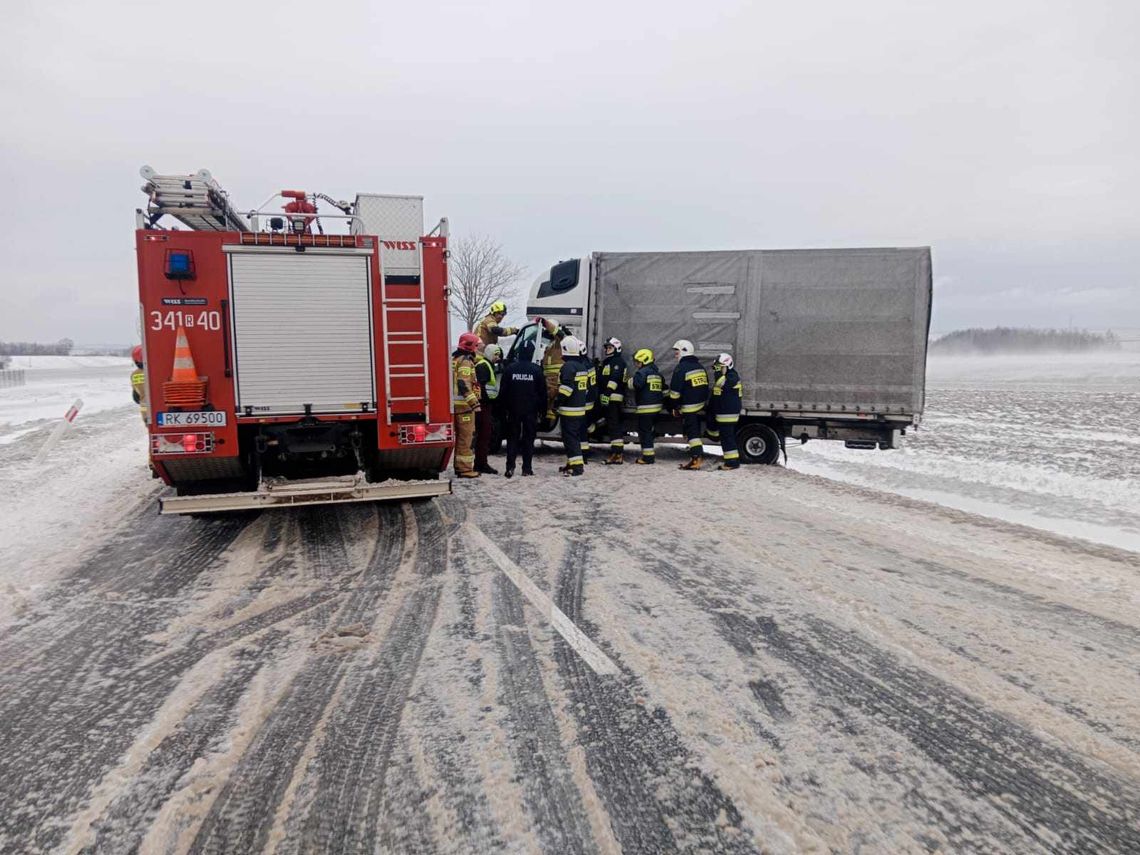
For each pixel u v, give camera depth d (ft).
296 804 9.21
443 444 23.25
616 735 10.80
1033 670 13.02
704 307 39.34
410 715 11.43
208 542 22.50
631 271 40.47
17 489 31.04
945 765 10.03
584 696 12.04
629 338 40.65
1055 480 34.53
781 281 38.04
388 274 22.49
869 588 17.60
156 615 16.07
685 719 11.27
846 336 37.24
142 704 11.91
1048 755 10.28
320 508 27.20
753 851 8.30
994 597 16.96
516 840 8.52
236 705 11.82
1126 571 19.07
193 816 8.99
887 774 9.81
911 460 41.86
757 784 9.57
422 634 14.78
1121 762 10.10
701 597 16.93
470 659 13.52
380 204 22.95
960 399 89.56
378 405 22.58
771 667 13.12
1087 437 51.01
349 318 22.25
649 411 37.78
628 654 13.70
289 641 14.52
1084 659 13.50
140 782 9.71
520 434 36.81
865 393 37.11
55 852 8.34
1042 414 68.80
